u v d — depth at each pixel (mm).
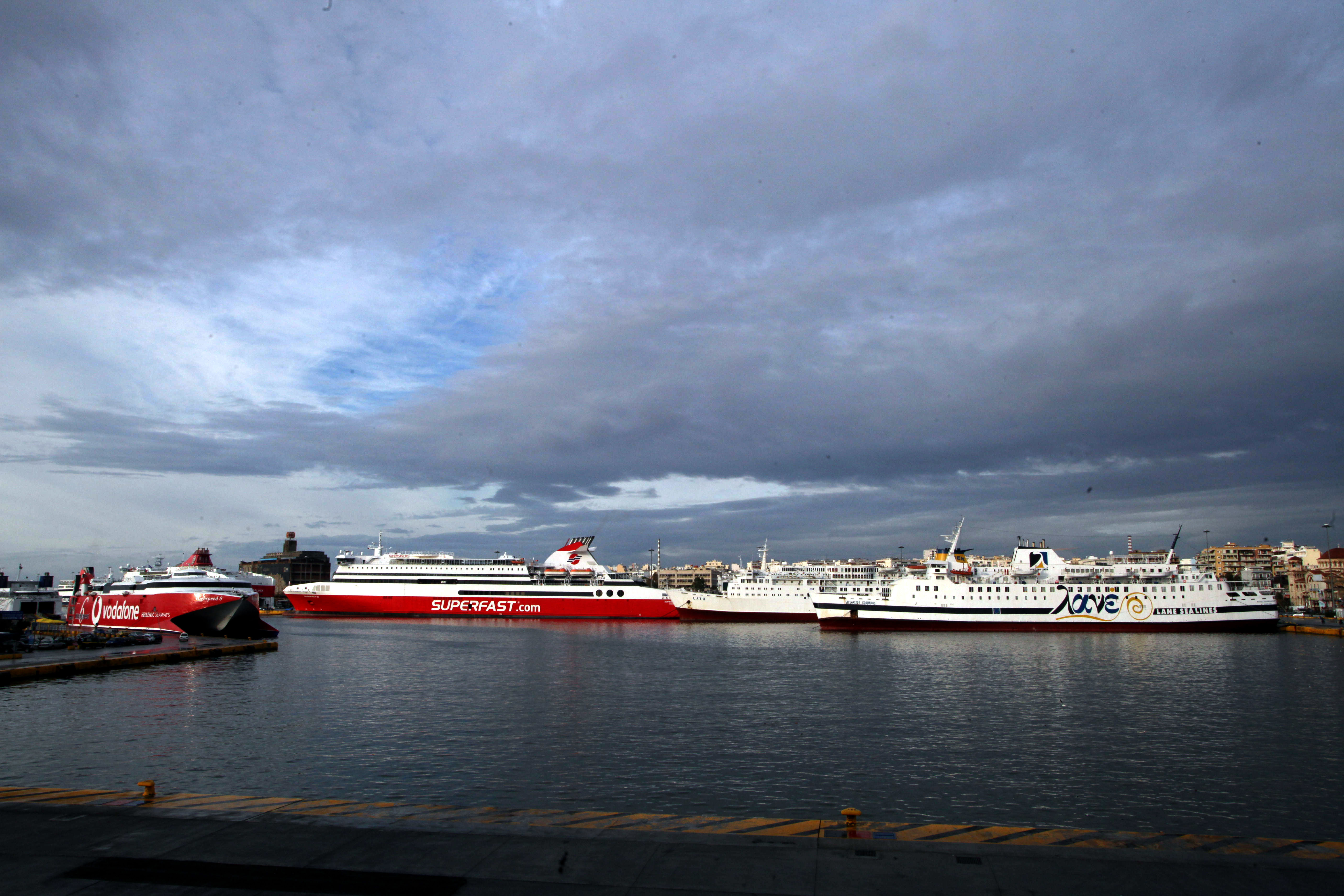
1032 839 23484
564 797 37594
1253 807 37250
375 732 52500
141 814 21703
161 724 55250
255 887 16969
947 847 19109
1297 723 56375
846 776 41781
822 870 17781
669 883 17141
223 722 55938
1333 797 38812
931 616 144000
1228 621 140750
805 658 101312
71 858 18438
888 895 16516
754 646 118688
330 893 16781
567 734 52344
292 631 159375
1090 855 18578
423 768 42938
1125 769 43688
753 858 18484
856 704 64625
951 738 51281
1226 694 70250
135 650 101688
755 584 184250
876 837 22062
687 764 44031
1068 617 141750
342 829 20500
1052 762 44906
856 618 146250
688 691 71750
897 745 49125
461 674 85250
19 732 52188
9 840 19656
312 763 43969
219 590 131500
